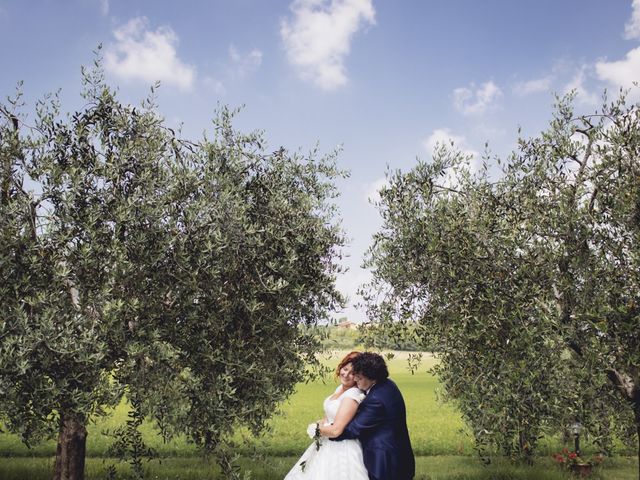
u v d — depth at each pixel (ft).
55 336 24.20
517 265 29.07
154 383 28.19
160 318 28.60
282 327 32.30
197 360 29.17
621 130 30.35
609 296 28.25
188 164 30.53
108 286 25.94
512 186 32.76
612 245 28.86
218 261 28.45
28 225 26.30
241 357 29.60
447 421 80.28
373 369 20.58
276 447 54.19
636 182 29.01
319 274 33.14
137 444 32.12
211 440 30.37
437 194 32.65
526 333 27.22
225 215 28.86
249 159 33.27
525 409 27.37
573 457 39.73
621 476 39.68
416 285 32.71
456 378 31.45
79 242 26.45
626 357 28.53
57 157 28.78
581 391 28.19
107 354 26.63
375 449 19.94
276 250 30.83
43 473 38.32
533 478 38.14
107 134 30.04
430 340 32.50
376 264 33.88
